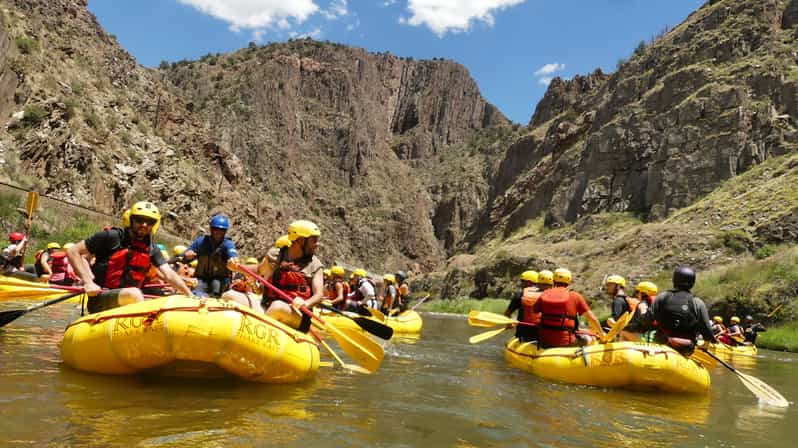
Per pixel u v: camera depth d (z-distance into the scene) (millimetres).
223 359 4871
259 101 127188
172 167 51094
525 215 74688
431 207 146375
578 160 70000
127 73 59906
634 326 7629
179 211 49188
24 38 42000
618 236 51281
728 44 59875
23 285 5570
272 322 5270
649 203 55969
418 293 65250
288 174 118062
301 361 5500
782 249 34875
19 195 30750
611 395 6297
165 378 5199
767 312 23047
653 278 37531
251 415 4137
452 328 18500
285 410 4387
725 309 24141
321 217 118625
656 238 41125
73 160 38969
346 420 4262
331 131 137500
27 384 4617
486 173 149625
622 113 65375
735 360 12898
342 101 148500
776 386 8297
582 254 47406
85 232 31844
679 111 56625
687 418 5234
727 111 52906
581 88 116000
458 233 136500
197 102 122562
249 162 112250
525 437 4203
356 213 124500
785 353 17188
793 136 49438
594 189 63000
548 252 51406
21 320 9039
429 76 188125
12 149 35469
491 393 5973
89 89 48312
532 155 93625
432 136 177375
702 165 52094
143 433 3561
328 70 149750
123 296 5516
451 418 4637
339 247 113312
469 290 54438
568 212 65500
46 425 3596
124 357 4965
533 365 7934
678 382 6523
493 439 4094
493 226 85062
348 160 133375
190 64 137250
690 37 67375
